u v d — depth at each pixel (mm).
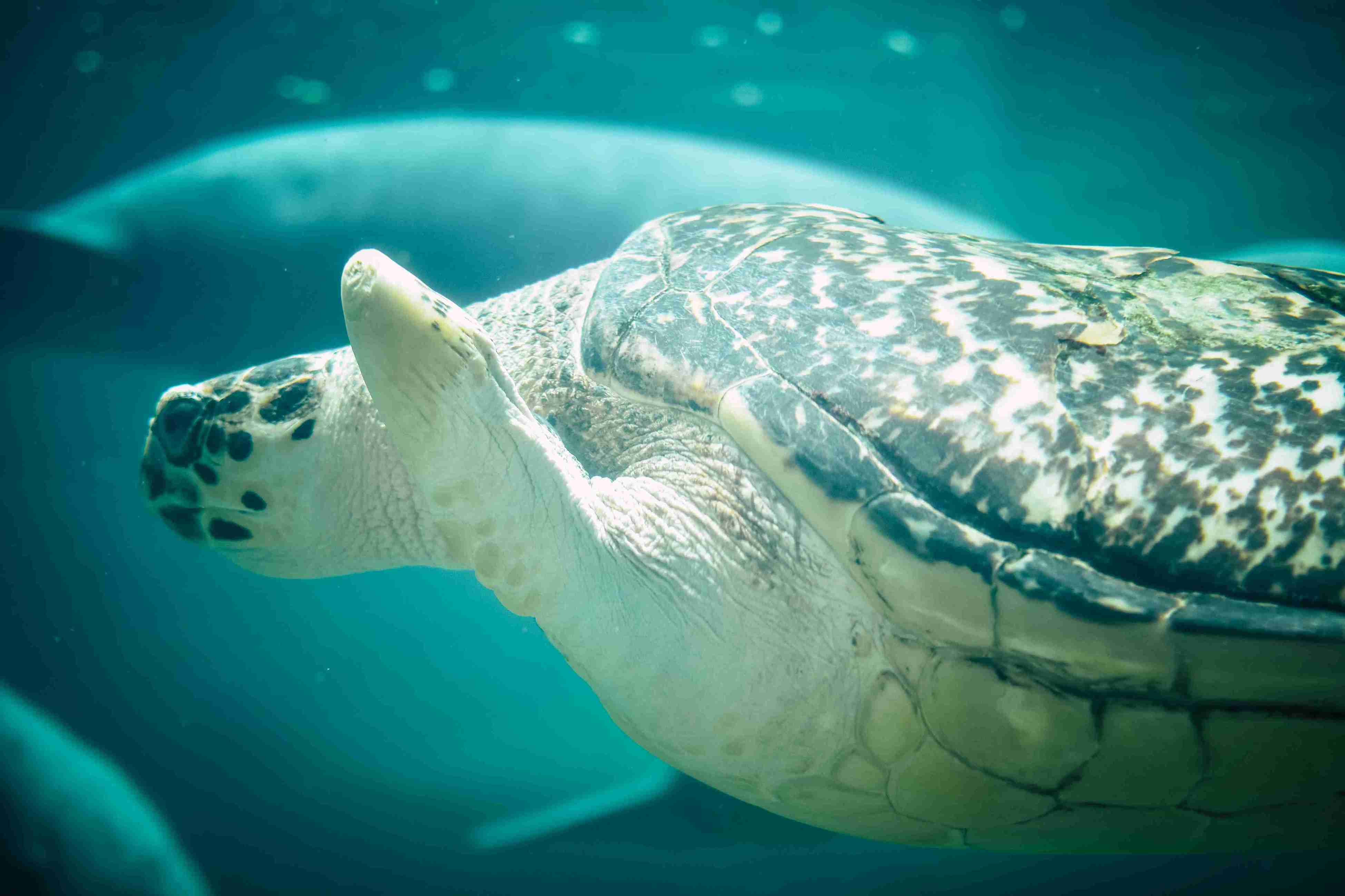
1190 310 754
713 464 793
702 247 898
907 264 816
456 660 7090
